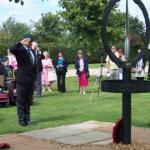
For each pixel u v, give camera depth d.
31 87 12.20
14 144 9.81
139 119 12.76
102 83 9.28
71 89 23.84
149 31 9.23
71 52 52.84
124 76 9.04
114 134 9.51
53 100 18.16
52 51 51.09
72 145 9.64
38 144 9.78
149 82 9.05
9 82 16.56
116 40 32.38
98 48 32.97
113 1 8.89
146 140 9.96
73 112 14.36
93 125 11.94
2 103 16.64
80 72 21.27
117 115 13.54
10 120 12.97
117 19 32.41
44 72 22.95
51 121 12.68
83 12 32.34
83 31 32.97
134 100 17.50
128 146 9.25
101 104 16.33
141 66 22.36
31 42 12.34
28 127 11.80
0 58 17.72
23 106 12.12
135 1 9.30
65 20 33.47
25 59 12.14
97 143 9.79
